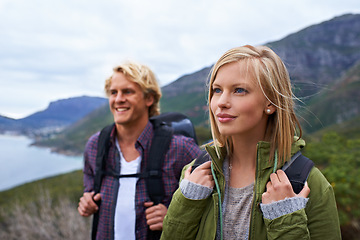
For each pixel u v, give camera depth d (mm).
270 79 892
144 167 1679
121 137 1769
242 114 893
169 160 1640
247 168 1009
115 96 1724
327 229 859
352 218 3650
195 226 1010
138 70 1695
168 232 1029
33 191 12688
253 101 893
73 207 6184
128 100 1672
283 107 920
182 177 1186
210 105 1011
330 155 5363
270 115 990
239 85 894
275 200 851
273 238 827
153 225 1547
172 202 1042
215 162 994
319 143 6266
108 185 1696
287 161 916
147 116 1793
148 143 1709
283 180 864
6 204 9164
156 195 1602
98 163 1742
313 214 873
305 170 897
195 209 993
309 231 873
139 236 1607
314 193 882
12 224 5738
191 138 1765
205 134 11109
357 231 3484
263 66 900
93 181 1848
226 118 908
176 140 1675
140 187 1646
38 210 6297
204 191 985
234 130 902
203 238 987
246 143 998
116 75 1708
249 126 905
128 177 1672
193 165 1115
